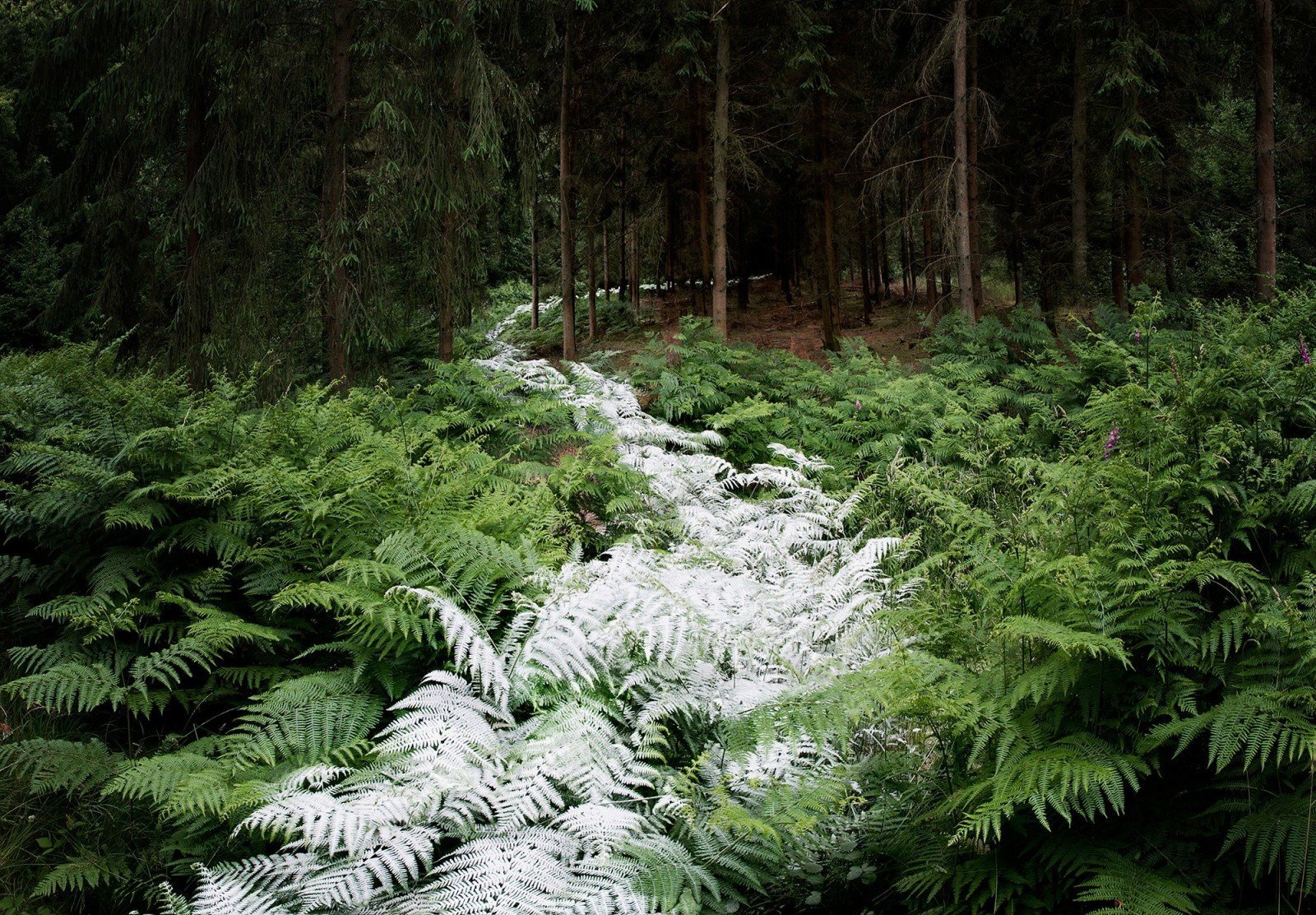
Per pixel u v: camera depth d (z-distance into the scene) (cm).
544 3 1008
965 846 230
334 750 260
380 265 804
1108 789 187
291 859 217
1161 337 720
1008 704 227
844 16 1353
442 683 281
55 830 264
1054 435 700
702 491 550
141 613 333
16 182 1454
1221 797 208
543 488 416
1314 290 658
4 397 441
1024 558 270
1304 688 192
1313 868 176
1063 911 209
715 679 294
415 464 430
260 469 379
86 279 912
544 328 1820
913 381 816
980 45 1365
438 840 233
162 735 317
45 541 383
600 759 247
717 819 224
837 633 344
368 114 800
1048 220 1434
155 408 411
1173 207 1306
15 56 1458
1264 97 1048
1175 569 219
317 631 351
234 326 773
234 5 743
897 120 1220
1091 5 1178
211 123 851
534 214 1412
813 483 556
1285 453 287
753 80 1371
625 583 297
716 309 1159
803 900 242
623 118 1480
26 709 321
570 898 207
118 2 831
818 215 1518
